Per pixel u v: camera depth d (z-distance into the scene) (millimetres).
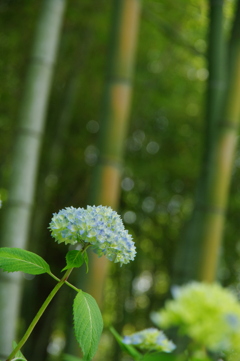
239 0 5570
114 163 5336
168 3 9047
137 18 5613
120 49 5477
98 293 4883
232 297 1382
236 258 11523
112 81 5457
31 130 5301
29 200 5172
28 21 9578
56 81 10656
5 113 9648
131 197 11930
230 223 11539
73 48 10531
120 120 5402
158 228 12109
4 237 4996
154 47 10625
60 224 1771
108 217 1819
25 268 1789
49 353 11656
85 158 11406
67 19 9859
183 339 3947
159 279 12586
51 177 11438
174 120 11586
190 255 5090
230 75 5438
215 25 5648
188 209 11961
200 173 5352
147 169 10812
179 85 11133
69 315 10508
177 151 11633
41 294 11805
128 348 2270
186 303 1360
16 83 9727
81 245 1817
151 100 11062
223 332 1320
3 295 4559
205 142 5426
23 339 1781
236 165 11438
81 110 11234
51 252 11977
